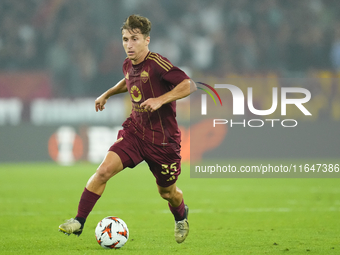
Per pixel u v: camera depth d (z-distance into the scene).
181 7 98.69
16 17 89.50
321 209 29.31
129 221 24.53
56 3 91.38
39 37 88.19
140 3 96.31
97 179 16.44
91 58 87.44
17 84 73.56
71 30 89.12
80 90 85.94
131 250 16.67
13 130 72.00
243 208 29.91
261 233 20.70
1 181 48.44
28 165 69.81
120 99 73.62
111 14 94.50
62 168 65.12
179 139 17.33
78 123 73.00
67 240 18.88
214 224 23.53
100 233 16.84
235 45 93.69
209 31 96.88
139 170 69.62
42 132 72.44
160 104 15.48
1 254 15.88
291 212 27.94
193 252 16.33
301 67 94.31
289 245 17.80
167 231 21.30
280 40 94.75
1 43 87.19
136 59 16.50
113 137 73.38
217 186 46.47
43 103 72.62
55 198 35.44
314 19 98.25
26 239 19.05
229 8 99.19
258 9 97.94
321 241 18.67
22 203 32.47
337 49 94.62
